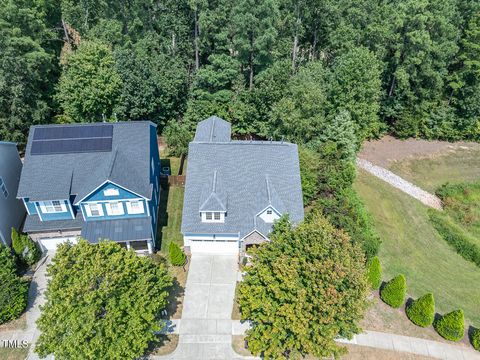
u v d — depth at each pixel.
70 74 46.78
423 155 57.44
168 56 55.34
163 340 27.05
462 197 48.97
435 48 54.34
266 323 24.08
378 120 59.88
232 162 34.91
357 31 56.03
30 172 32.81
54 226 32.75
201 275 32.09
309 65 52.78
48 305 23.28
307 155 39.59
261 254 25.55
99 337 20.94
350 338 23.52
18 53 45.03
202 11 52.22
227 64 50.72
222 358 26.12
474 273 37.72
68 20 57.88
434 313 30.33
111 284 22.44
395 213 44.44
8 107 44.25
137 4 57.44
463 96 59.28
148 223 33.16
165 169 45.28
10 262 28.72
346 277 23.28
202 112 51.22
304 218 33.22
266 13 47.97
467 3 58.69
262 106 48.66
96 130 35.62
